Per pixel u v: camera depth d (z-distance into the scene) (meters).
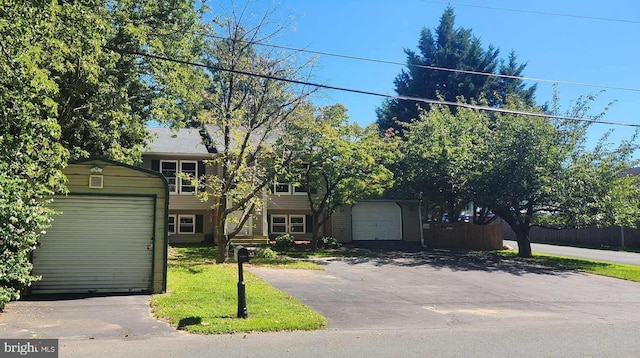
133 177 11.53
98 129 15.65
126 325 8.17
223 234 18.12
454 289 13.98
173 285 12.24
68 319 8.48
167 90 18.06
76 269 11.04
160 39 17.09
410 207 30.08
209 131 24.41
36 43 9.42
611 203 20.73
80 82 13.49
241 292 8.87
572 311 11.33
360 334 8.09
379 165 23.48
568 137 22.02
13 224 8.35
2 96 8.52
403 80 44.69
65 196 11.10
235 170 17.48
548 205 22.17
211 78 20.75
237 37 19.02
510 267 19.84
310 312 9.53
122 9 15.45
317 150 22.69
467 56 42.91
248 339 7.49
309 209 28.66
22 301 9.95
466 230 28.72
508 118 22.48
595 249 31.14
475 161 22.83
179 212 26.53
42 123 8.78
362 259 21.08
